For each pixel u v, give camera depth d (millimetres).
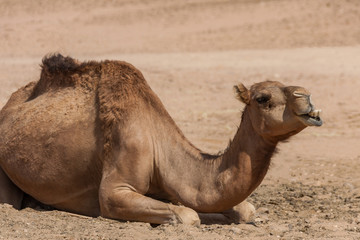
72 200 29062
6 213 27703
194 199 25766
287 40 115375
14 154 29891
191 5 152375
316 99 66562
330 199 34250
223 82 79312
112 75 28609
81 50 117125
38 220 26547
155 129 27500
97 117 28109
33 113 30156
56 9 158875
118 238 23469
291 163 44438
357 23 124125
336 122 58250
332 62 92062
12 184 31094
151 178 27328
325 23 125875
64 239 23328
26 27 140875
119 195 26531
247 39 118688
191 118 60219
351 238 24391
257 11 140250
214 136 52500
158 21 141250
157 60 100250
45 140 29031
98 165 28062
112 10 155000
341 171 42062
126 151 26844
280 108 23844
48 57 31734
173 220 25375
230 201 25141
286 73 83500
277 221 28250
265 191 36531
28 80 80250
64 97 29781
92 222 26469
